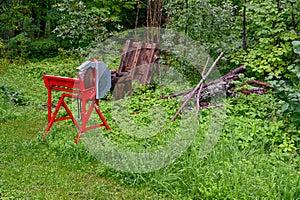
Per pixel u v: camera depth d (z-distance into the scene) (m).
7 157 3.93
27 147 4.22
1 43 9.15
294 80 4.65
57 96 6.15
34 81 7.24
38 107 5.71
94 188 3.42
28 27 9.85
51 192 3.33
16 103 5.92
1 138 4.47
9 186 3.39
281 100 4.53
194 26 6.16
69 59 8.40
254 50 5.84
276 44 5.71
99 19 7.67
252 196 3.08
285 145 4.00
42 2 9.91
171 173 3.46
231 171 3.44
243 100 4.98
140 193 3.34
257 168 3.48
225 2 6.52
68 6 7.62
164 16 7.23
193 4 6.10
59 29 7.67
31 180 3.50
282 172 3.38
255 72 5.79
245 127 4.28
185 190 3.32
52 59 8.91
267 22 5.55
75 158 3.97
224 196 3.12
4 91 6.25
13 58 9.14
